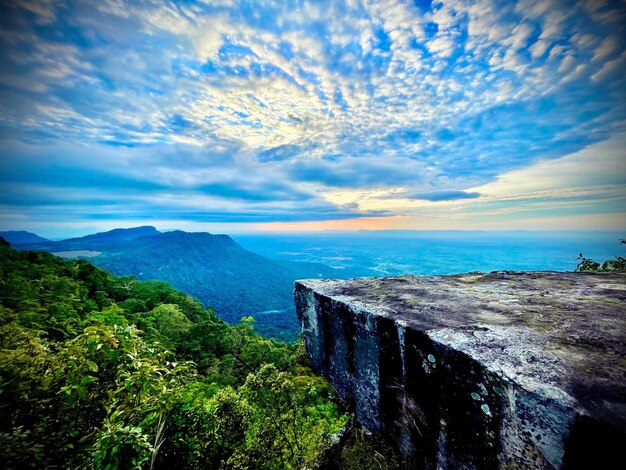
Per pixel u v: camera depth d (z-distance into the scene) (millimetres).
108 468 1608
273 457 2551
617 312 2156
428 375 1984
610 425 1075
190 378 2998
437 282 3600
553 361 1507
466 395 1687
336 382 3287
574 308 2281
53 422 1994
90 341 2080
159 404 2180
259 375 3250
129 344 2268
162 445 2152
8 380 1931
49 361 2125
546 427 1280
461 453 1766
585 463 1152
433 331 1995
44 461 1715
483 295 2846
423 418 2096
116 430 1707
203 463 2324
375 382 2613
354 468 2404
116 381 2152
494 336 1846
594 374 1370
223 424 2564
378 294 3150
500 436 1513
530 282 3258
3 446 1633
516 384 1394
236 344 17234
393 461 2393
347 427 2850
